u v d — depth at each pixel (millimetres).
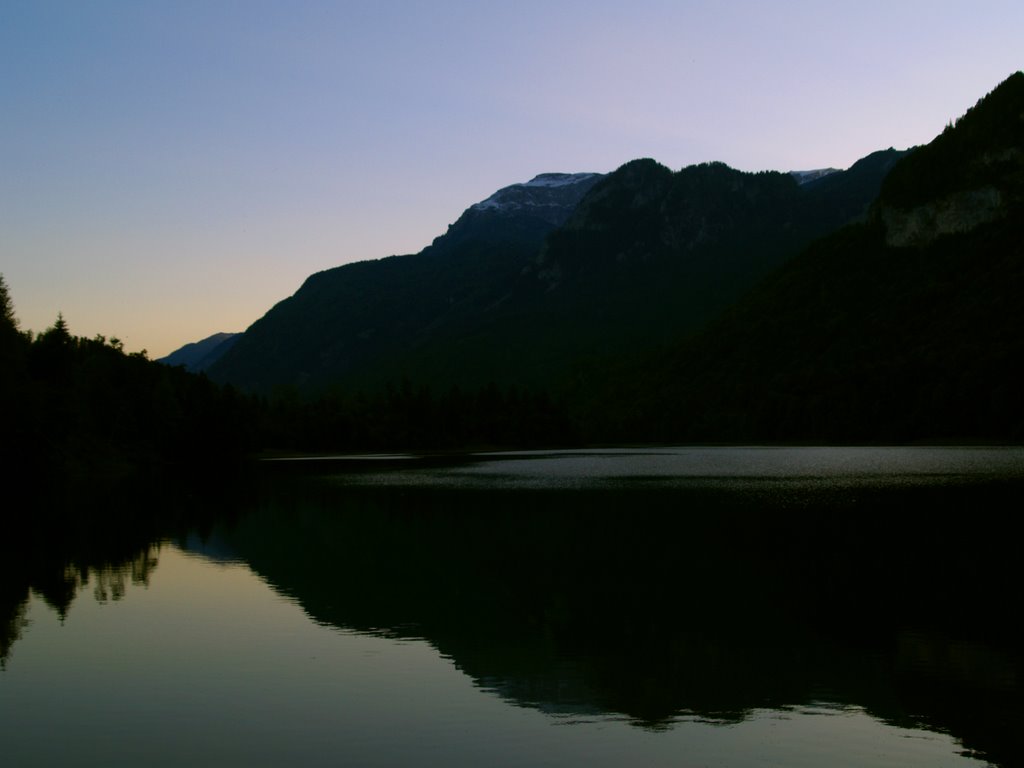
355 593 36719
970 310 188625
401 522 60188
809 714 22297
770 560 42156
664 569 40656
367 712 22656
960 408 144375
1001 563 40094
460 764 19469
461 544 49438
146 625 31688
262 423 196750
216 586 38625
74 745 20672
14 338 99625
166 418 154500
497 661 26875
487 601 34812
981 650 27188
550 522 57938
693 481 89750
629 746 20453
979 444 141000
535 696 23781
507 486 89562
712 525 54250
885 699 23203
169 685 24859
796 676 25125
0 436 94438
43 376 120250
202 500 81562
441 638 29578
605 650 27906
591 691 24109
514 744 20578
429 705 23141
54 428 105938
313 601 35312
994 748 20141
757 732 21219
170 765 19578
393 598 35656
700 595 35094
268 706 23125
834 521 54531
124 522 63844
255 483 104188
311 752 20188
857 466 104688
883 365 168000
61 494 90438
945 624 30031
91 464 124375
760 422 188625
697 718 22141
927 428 149500
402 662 26859
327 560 44938
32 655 27938
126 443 146375
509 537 51688
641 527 54375
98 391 142500
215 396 172500
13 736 21234
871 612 31828
